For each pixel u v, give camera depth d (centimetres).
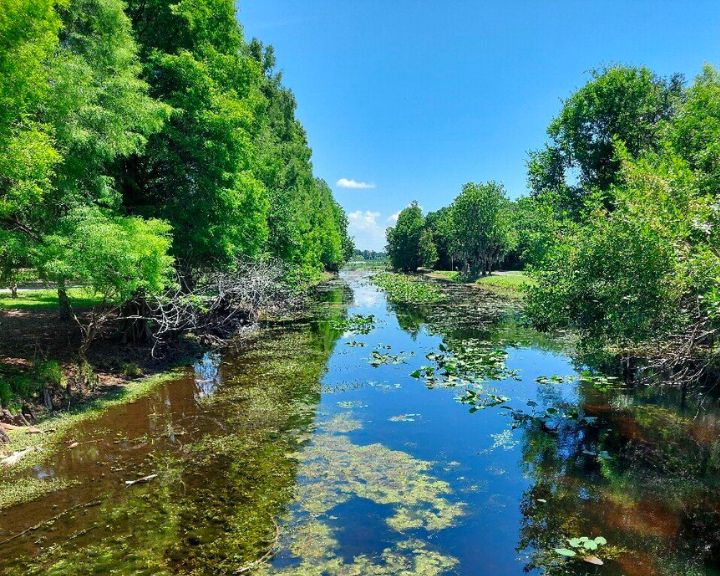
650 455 798
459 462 779
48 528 572
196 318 1633
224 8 1495
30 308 2005
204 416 980
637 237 863
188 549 536
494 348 1708
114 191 1109
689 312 904
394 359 1529
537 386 1217
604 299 1027
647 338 906
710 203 848
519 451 821
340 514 618
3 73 699
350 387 1211
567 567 511
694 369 1036
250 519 602
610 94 1792
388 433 903
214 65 1462
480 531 582
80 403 1022
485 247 5419
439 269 8075
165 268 1167
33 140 752
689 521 601
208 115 1351
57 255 865
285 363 1456
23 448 794
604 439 869
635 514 618
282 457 790
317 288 4572
